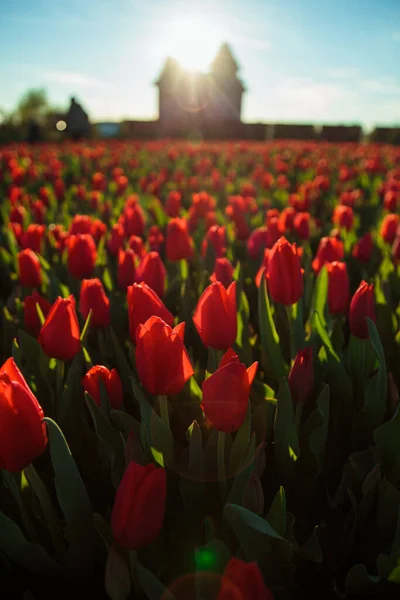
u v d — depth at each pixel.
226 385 1.41
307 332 2.60
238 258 4.41
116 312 2.83
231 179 10.16
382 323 2.62
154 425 1.64
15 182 8.74
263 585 1.01
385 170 12.16
